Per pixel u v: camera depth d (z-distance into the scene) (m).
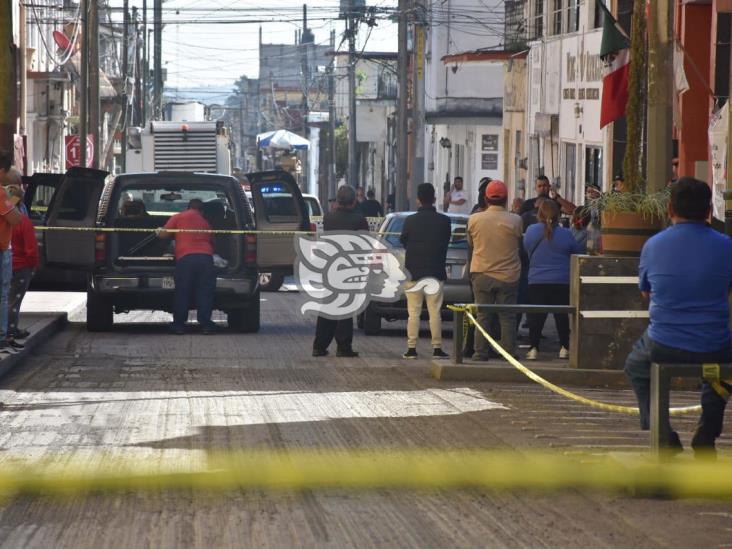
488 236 38.31
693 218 21.75
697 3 55.84
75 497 21.20
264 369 37.97
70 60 139.50
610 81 46.81
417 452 25.03
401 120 101.44
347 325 41.38
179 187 49.78
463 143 130.25
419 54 104.44
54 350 42.06
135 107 169.00
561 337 39.50
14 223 36.09
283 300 67.44
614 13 67.19
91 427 27.56
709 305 21.53
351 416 29.38
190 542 18.59
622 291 35.38
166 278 48.81
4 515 20.03
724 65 52.53
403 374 37.09
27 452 24.70
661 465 21.67
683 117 56.28
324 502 21.02
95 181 48.94
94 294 48.59
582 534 19.14
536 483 22.41
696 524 19.73
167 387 33.84
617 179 44.97
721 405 22.03
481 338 38.12
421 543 18.66
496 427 27.95
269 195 50.91
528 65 92.12
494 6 127.94
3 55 45.59
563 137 79.62
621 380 35.22
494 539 18.88
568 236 39.44
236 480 22.47
